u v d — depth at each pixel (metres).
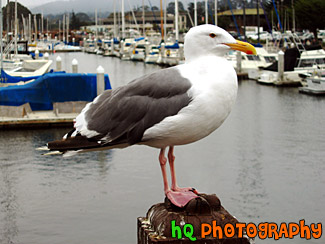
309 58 40.41
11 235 11.74
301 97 33.03
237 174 15.77
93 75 24.62
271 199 13.62
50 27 170.12
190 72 4.64
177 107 4.49
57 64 36.16
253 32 81.25
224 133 21.91
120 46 88.25
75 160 17.50
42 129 22.53
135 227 12.04
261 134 21.72
